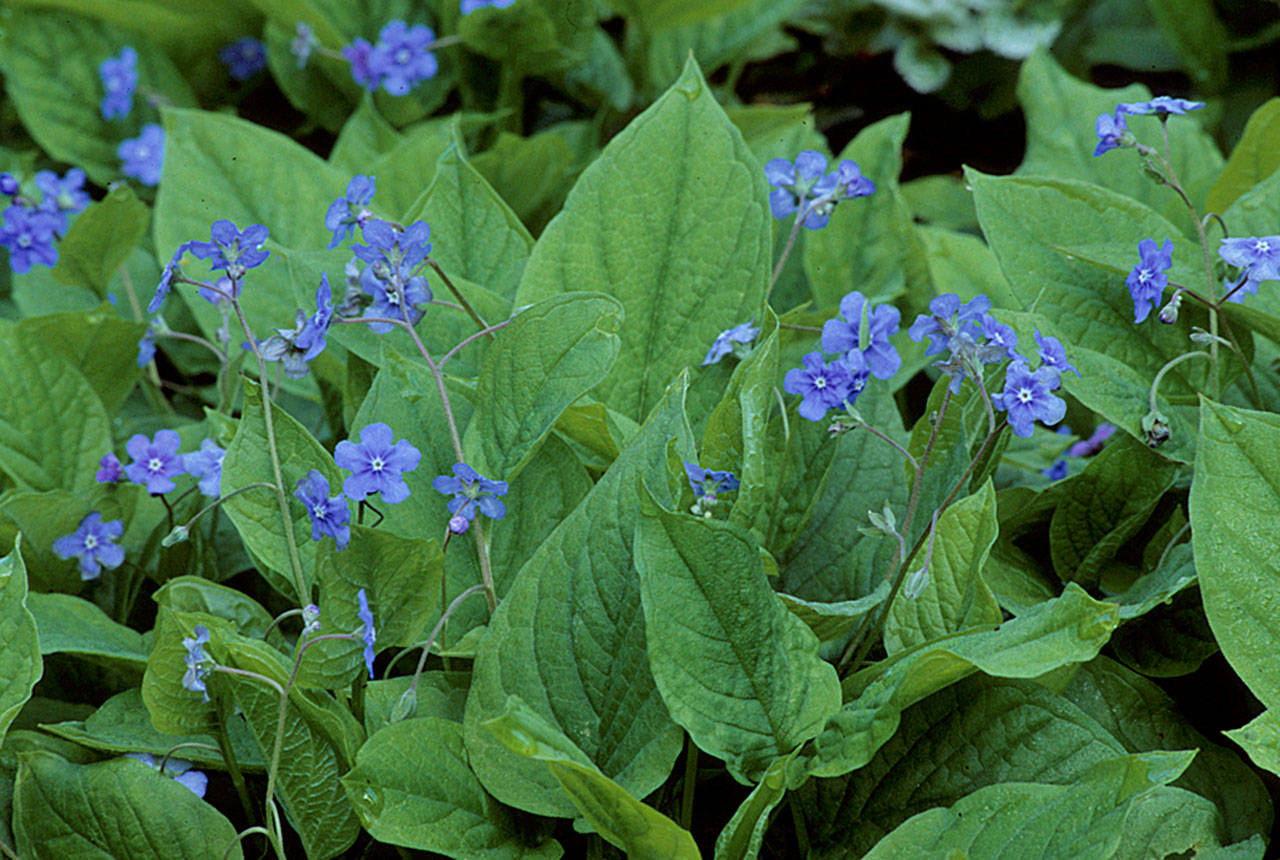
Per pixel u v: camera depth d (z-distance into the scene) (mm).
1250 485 813
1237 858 810
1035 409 808
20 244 933
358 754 798
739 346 856
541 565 814
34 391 896
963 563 822
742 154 871
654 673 798
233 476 822
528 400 832
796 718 803
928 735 820
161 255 939
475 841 803
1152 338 875
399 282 818
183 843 815
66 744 840
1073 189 882
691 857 794
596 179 874
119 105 1049
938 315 812
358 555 802
